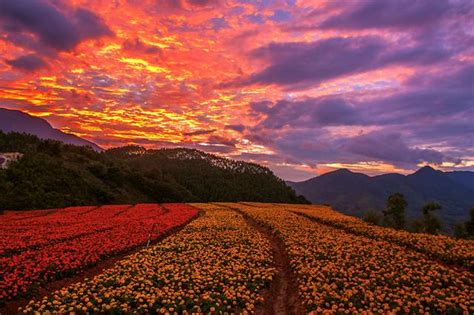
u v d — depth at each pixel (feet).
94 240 83.97
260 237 93.09
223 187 451.94
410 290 46.88
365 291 45.88
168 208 204.74
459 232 148.56
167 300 43.52
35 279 53.98
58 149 337.72
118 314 41.01
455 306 40.57
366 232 97.96
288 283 58.18
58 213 158.81
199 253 72.02
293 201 442.50
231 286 50.14
